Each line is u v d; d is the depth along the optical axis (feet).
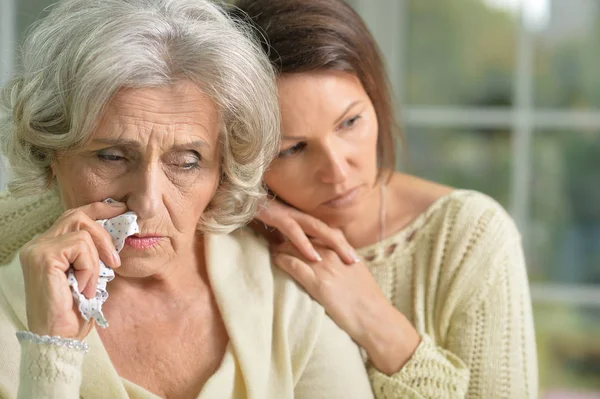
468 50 8.92
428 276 5.21
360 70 4.74
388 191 5.51
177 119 3.72
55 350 3.55
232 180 4.27
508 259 5.16
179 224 3.92
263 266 4.64
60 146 3.75
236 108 3.99
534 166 8.97
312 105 4.47
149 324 4.27
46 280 3.56
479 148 9.02
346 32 4.65
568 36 8.82
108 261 3.72
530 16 8.83
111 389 3.96
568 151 8.93
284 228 4.80
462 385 4.73
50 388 3.52
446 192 5.44
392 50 8.91
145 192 3.74
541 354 9.14
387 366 4.66
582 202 8.96
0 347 3.98
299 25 4.53
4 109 4.09
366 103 4.78
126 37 3.63
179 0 3.97
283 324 4.42
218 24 3.98
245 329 4.29
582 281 9.04
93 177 3.80
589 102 8.84
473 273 5.10
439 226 5.27
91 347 3.99
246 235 4.84
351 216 4.95
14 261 4.34
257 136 4.17
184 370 4.22
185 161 3.85
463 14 8.89
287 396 4.27
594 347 9.07
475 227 5.20
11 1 8.20
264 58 4.24
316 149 4.62
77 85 3.60
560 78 8.87
